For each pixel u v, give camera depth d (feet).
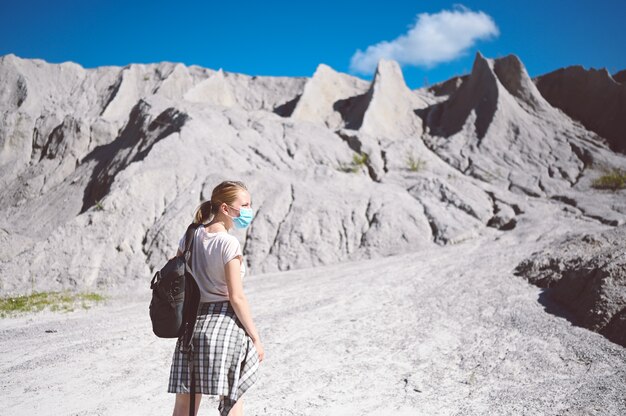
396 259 44.57
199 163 61.16
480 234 54.13
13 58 124.77
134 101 121.39
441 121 96.02
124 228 50.47
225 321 8.92
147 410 14.79
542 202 64.18
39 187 80.69
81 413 14.61
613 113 88.22
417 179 68.90
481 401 14.70
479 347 19.67
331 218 54.13
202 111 75.61
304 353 19.97
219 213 9.53
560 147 80.18
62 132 87.04
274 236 52.54
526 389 15.34
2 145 91.04
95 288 43.39
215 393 8.54
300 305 28.89
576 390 14.89
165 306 8.64
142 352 20.70
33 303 35.37
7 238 51.88
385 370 17.80
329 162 74.02
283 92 132.26
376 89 97.25
